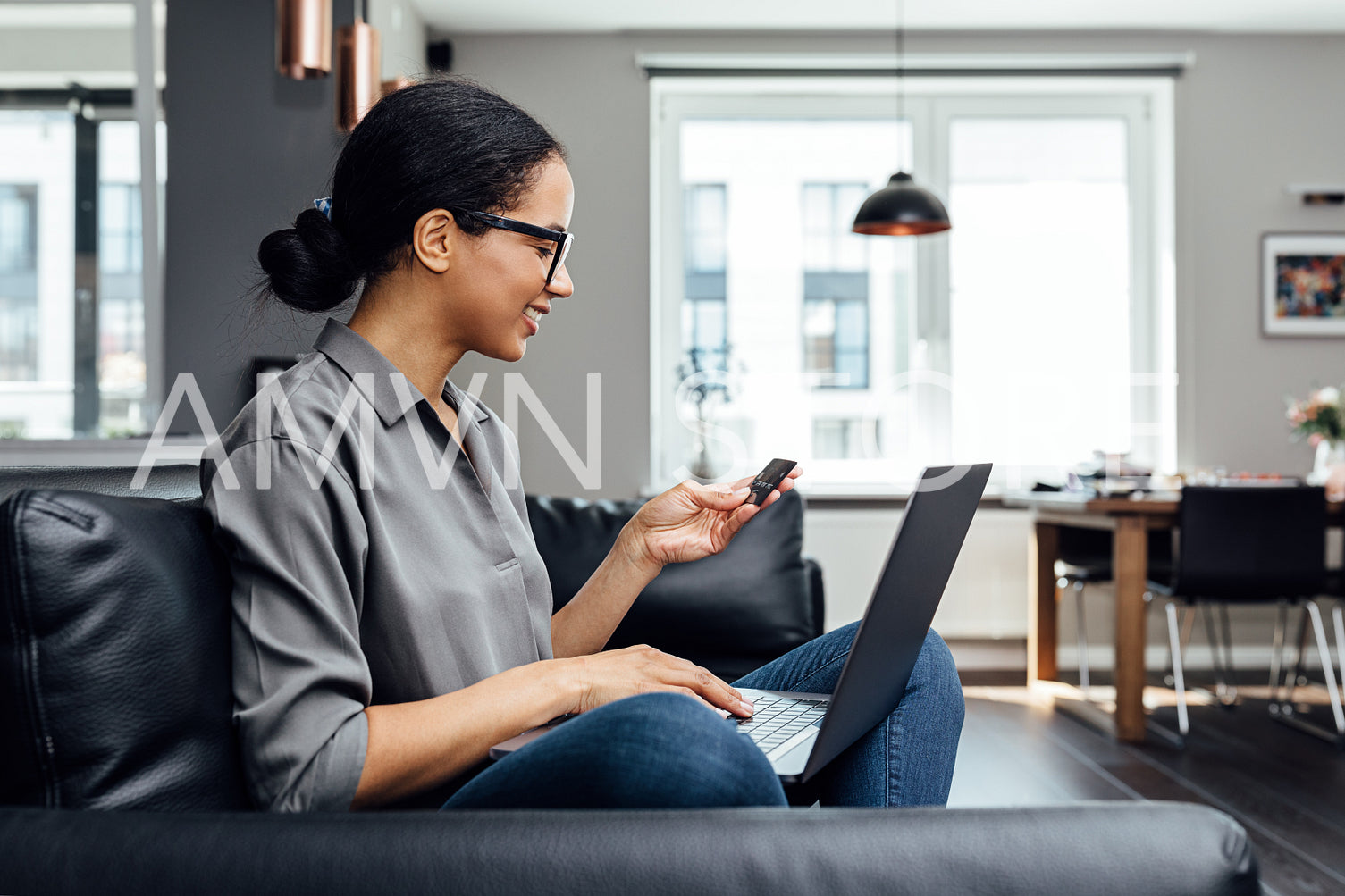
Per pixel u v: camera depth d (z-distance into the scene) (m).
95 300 4.12
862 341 4.94
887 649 0.84
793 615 2.02
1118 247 4.93
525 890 0.51
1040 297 4.92
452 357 0.91
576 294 4.76
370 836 0.53
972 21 4.70
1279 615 4.73
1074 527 4.21
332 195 0.90
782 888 0.51
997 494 4.71
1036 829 0.52
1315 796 2.67
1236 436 4.79
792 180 4.96
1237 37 4.81
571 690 0.79
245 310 1.02
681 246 4.95
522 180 0.86
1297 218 4.80
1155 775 2.87
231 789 0.69
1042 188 4.93
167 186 3.42
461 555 0.85
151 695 0.64
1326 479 3.73
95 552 0.63
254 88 3.42
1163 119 4.86
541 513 2.08
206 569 0.72
